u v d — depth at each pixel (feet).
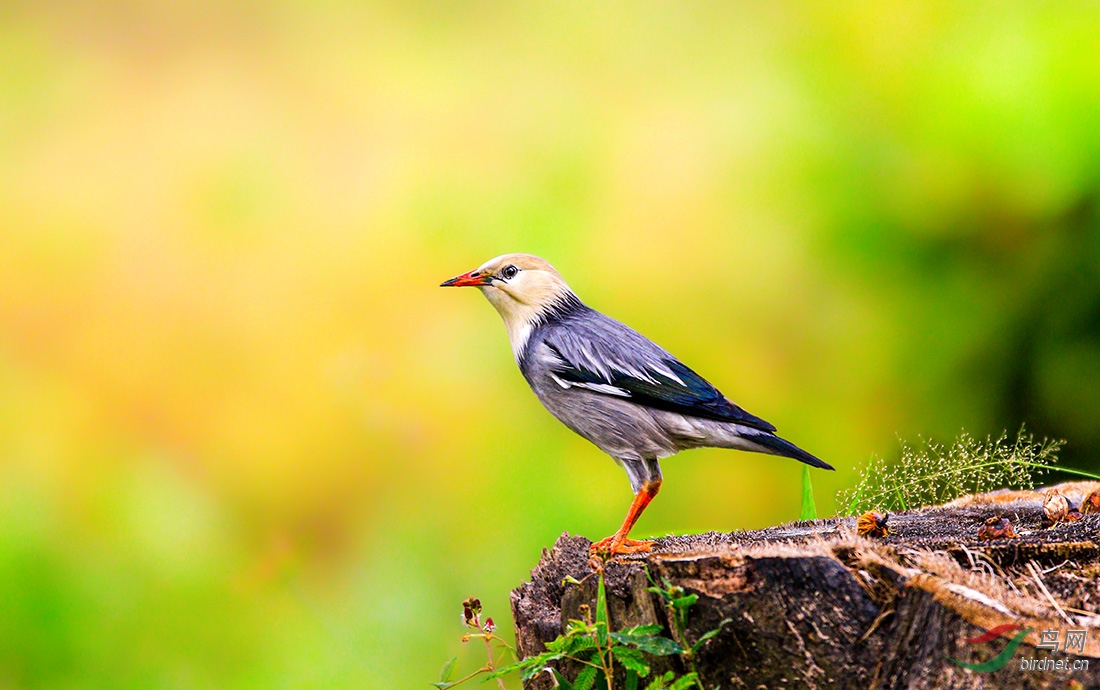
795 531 21.06
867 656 16.25
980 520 21.49
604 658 17.11
